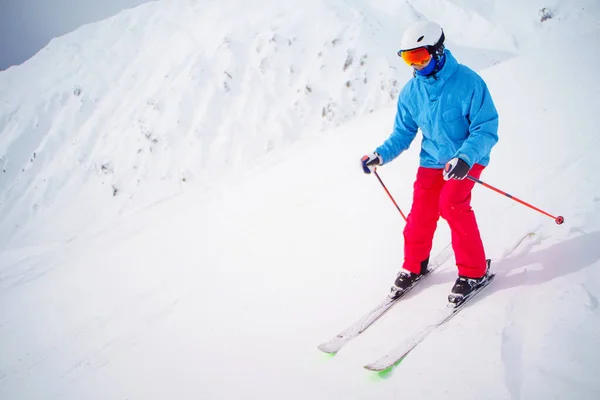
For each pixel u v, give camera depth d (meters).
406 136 2.43
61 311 5.23
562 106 4.29
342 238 3.59
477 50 67.12
